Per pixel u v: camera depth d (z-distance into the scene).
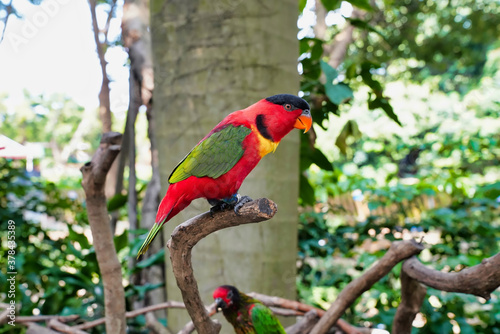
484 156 5.57
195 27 3.14
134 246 4.13
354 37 9.98
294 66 3.30
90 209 2.55
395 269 3.87
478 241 4.79
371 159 10.72
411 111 8.17
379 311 3.88
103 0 6.55
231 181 2.01
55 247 5.19
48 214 5.59
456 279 2.31
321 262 5.62
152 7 3.37
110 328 2.74
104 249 2.64
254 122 2.08
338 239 4.88
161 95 3.29
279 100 2.10
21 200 5.52
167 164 3.26
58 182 7.50
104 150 2.39
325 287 5.12
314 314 3.04
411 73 11.41
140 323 3.77
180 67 3.19
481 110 6.98
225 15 3.10
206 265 3.13
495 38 10.93
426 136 6.42
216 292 2.88
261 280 3.10
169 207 2.06
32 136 15.09
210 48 3.11
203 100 3.12
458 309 3.86
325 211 5.54
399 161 8.52
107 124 5.23
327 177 5.61
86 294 4.04
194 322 2.12
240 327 2.95
